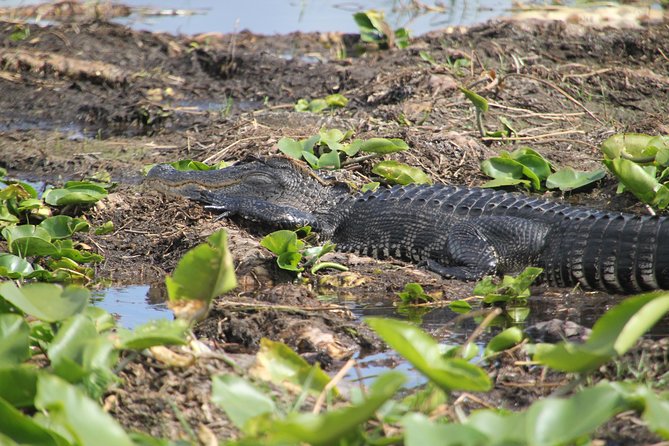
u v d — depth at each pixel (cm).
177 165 1418
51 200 1256
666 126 1591
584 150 1555
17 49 2342
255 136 1568
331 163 1412
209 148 1580
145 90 2108
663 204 1203
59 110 2020
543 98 1802
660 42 2147
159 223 1248
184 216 1261
